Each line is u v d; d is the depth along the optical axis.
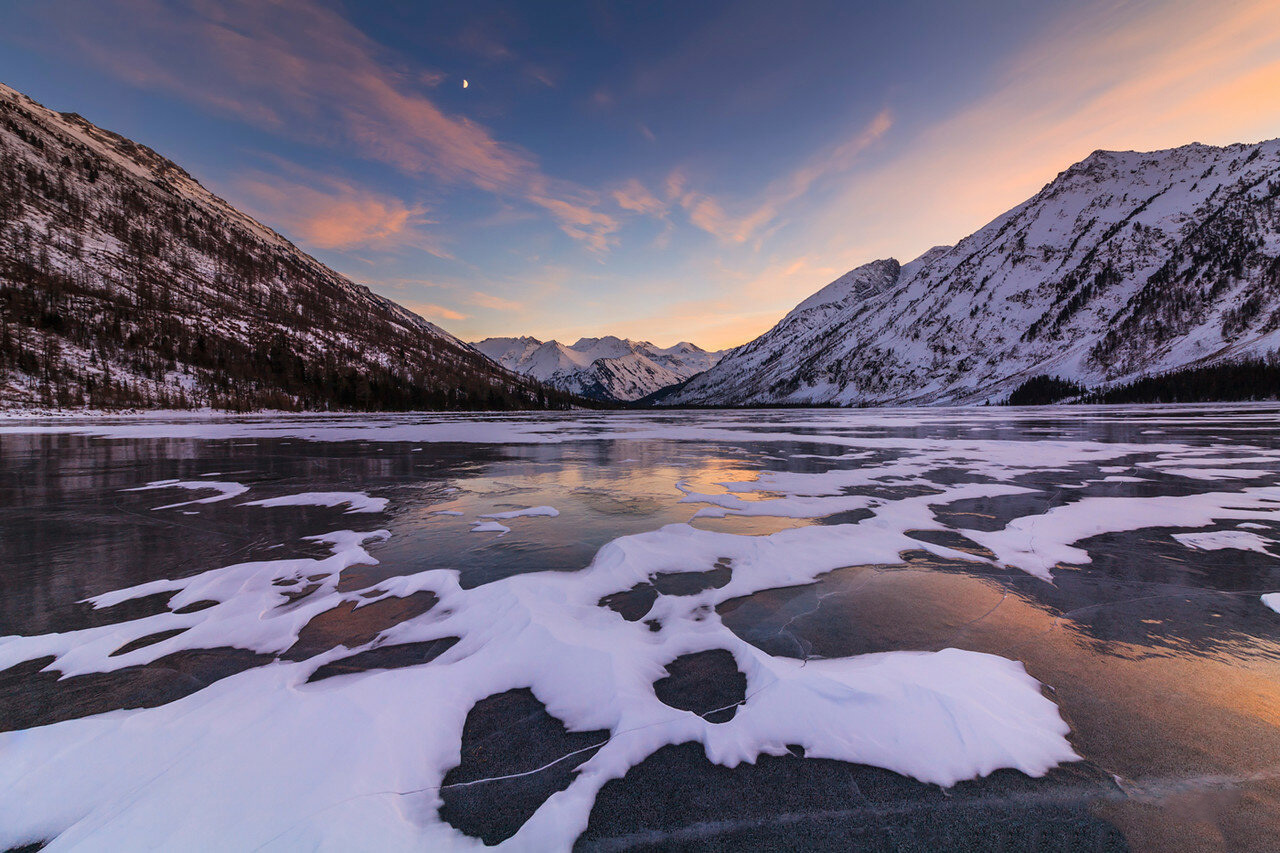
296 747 2.52
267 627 4.09
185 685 3.20
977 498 8.84
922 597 4.61
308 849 1.97
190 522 7.64
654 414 86.50
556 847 2.04
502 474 12.46
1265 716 2.79
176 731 2.64
